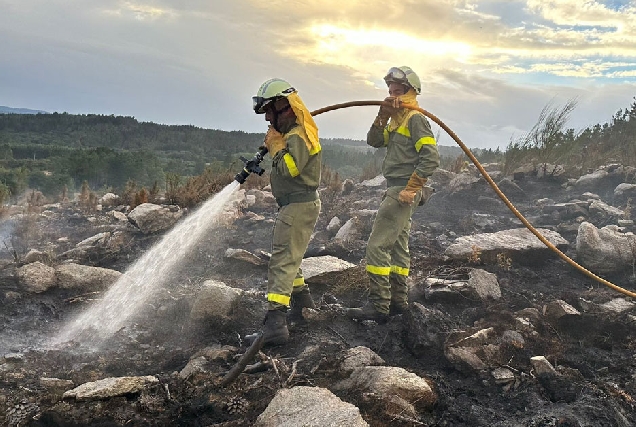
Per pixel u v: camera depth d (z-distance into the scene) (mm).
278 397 3113
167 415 3197
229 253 6191
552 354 4191
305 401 3033
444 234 7340
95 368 3828
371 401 3232
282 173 3684
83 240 6898
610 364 4156
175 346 4250
